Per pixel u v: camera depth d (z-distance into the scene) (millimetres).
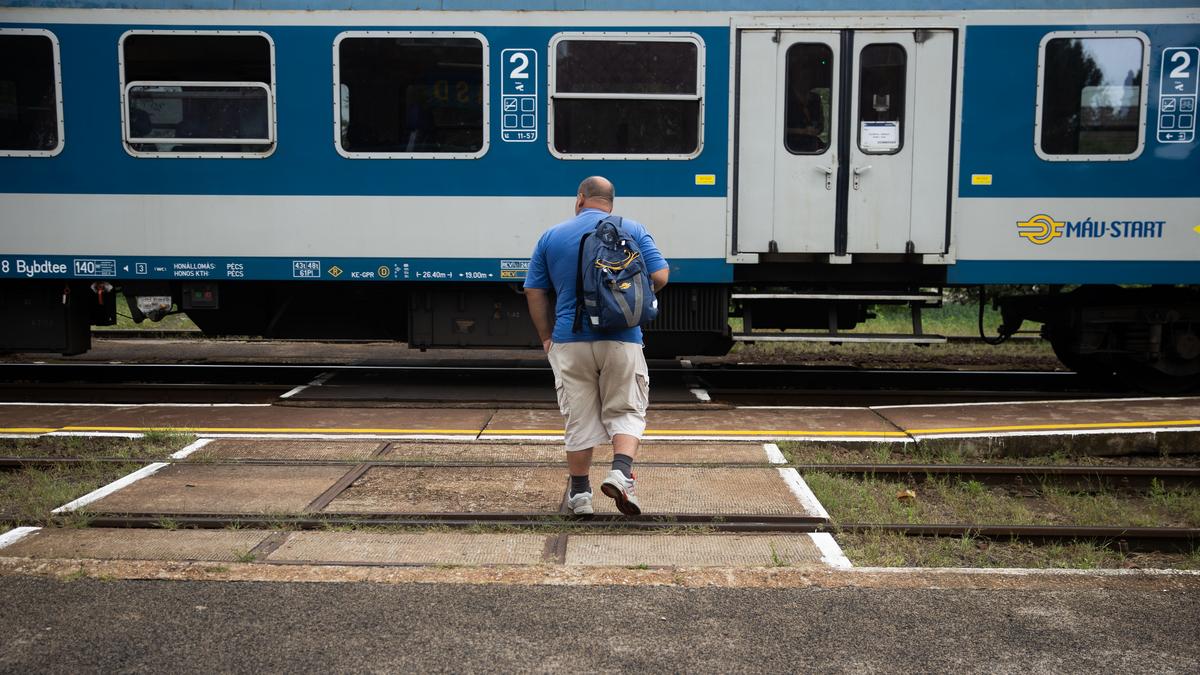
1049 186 7539
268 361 10500
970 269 7617
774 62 7531
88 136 7582
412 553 4137
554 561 4062
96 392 8258
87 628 3344
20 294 8039
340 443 6074
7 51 7535
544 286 4578
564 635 3338
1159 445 6285
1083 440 6262
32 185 7629
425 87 7578
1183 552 4652
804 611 3551
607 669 3105
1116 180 7523
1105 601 3670
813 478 5379
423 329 8148
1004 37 7441
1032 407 7230
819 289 8133
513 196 7625
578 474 4598
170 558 4008
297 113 7578
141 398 7992
